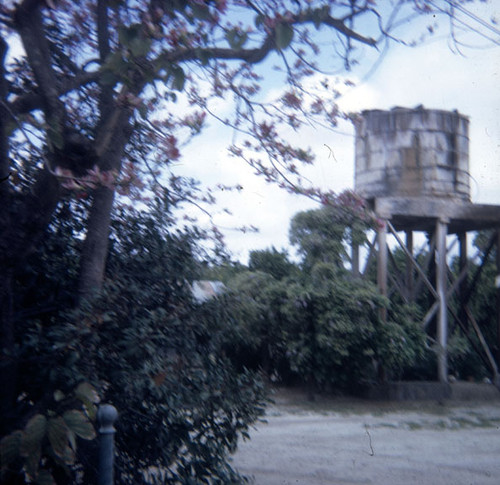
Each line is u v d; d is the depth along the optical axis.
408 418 13.45
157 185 6.35
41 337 4.85
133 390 5.06
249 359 17.70
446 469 8.18
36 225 4.75
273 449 9.47
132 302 5.44
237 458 8.74
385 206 16.61
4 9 5.09
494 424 12.67
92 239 5.62
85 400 4.37
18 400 5.19
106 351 5.02
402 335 16.12
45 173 4.82
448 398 16.64
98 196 5.66
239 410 5.75
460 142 17.97
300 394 16.88
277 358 17.69
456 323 19.31
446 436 11.05
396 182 17.50
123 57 5.26
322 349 15.99
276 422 12.57
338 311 15.72
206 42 5.87
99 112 6.16
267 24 5.81
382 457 8.96
